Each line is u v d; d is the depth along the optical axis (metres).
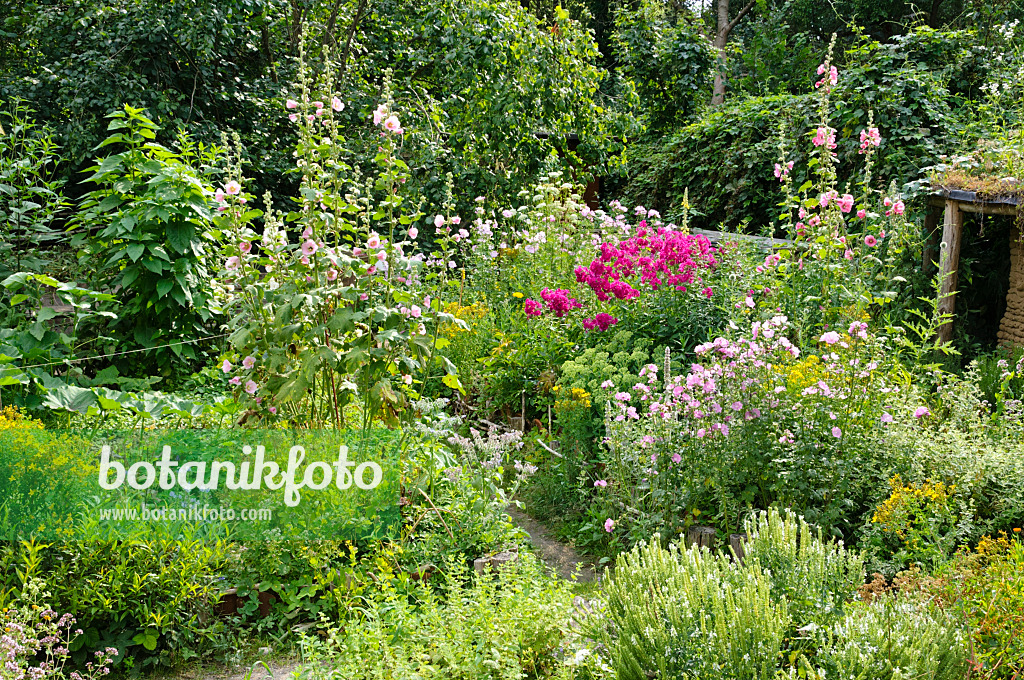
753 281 6.20
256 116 10.71
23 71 10.34
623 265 6.32
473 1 10.53
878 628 2.64
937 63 9.81
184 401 4.56
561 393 5.36
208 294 5.75
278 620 3.70
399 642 3.04
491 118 10.39
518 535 4.49
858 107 9.26
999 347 7.39
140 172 5.80
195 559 3.54
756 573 2.85
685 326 5.93
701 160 12.02
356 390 4.07
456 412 6.54
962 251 8.05
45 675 2.91
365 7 11.91
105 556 3.42
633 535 4.34
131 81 9.44
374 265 4.01
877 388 4.40
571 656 2.95
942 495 3.82
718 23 20.41
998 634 2.77
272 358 3.91
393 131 4.25
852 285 5.89
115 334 5.77
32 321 5.82
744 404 4.25
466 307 7.04
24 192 6.41
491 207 10.12
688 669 2.62
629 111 13.88
